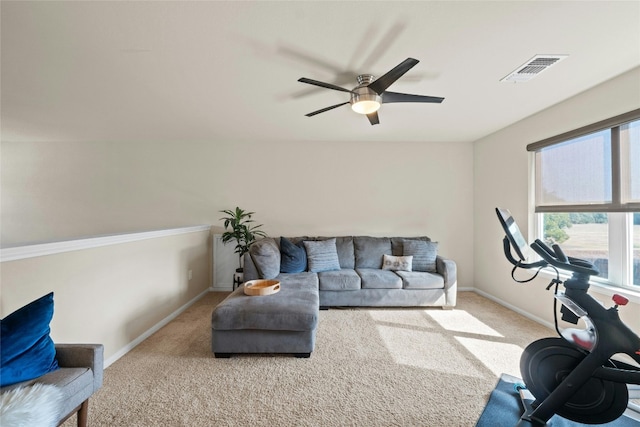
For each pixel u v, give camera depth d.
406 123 3.59
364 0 1.50
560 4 1.53
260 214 4.52
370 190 4.54
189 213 4.50
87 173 4.44
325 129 3.88
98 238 2.13
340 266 4.07
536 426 1.60
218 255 4.46
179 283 3.47
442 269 3.67
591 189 2.62
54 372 1.34
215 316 2.32
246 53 2.00
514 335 2.81
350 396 1.88
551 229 3.11
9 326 1.29
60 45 1.89
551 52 1.99
